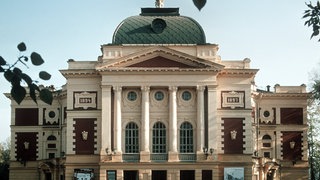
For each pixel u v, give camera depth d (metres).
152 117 71.25
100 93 72.06
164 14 76.50
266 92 84.94
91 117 71.88
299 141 84.06
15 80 8.20
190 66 71.06
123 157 69.88
